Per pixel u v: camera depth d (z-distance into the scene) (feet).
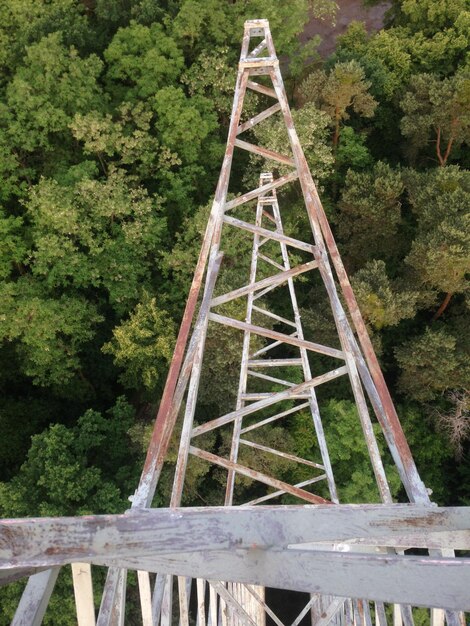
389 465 68.18
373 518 12.81
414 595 9.13
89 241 71.87
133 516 11.37
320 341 77.56
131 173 86.99
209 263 34.53
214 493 70.74
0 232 71.36
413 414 75.20
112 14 87.25
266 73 41.52
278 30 86.99
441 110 81.10
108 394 86.74
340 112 86.48
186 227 84.12
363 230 83.25
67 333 71.87
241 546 11.01
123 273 75.51
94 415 70.85
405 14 97.71
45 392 85.51
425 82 84.02
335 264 31.71
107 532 11.22
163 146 77.56
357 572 9.50
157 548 11.02
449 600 8.93
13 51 80.89
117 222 81.10
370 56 92.79
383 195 78.33
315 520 12.27
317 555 10.09
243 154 93.50
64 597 55.01
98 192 70.74
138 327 71.31
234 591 42.06
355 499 65.41
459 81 77.77
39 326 69.26
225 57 80.53
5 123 74.23
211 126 80.23
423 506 13.50
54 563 11.05
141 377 78.89
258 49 41.68
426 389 74.28
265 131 80.07
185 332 28.58
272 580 10.46
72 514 60.49
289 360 50.31
